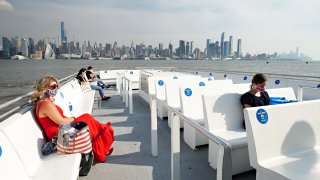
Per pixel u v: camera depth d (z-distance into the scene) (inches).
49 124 118.0
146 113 261.1
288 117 86.7
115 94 405.1
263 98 137.0
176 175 101.5
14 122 92.0
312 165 77.1
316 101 94.8
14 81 1397.6
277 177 71.8
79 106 209.2
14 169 81.1
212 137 66.6
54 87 122.6
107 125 142.1
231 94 140.0
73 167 96.8
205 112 131.6
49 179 87.4
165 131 195.5
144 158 144.0
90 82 376.5
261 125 81.0
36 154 102.9
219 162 62.4
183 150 155.9
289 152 85.9
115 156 147.5
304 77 266.2
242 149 119.1
